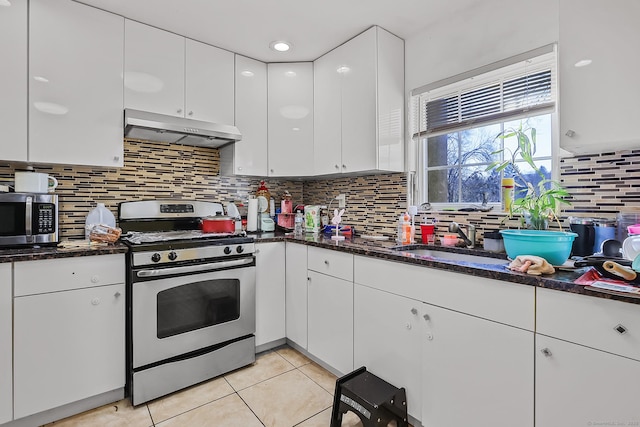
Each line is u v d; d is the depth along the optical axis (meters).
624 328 0.96
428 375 1.49
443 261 1.45
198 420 1.66
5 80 1.69
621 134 1.19
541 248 1.27
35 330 1.56
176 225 2.45
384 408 1.46
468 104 2.02
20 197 1.68
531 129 1.62
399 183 2.37
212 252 2.04
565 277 1.13
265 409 1.75
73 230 2.16
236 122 2.48
